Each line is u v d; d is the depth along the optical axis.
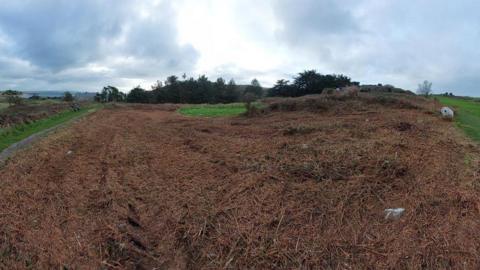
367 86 20.72
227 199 3.85
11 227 3.29
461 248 2.71
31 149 6.74
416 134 6.67
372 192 3.85
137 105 26.50
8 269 2.64
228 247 2.90
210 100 46.41
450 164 4.64
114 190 4.26
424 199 3.61
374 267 2.57
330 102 13.64
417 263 2.58
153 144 7.27
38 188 4.39
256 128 9.14
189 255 2.83
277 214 3.44
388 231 3.04
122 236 3.10
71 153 6.41
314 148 5.78
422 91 27.66
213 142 7.13
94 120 13.09
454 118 8.92
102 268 2.65
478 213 3.25
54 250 2.88
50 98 33.88
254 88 49.06
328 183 4.14
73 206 3.78
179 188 4.28
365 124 8.21
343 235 3.01
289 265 2.64
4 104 20.36
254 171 4.78
